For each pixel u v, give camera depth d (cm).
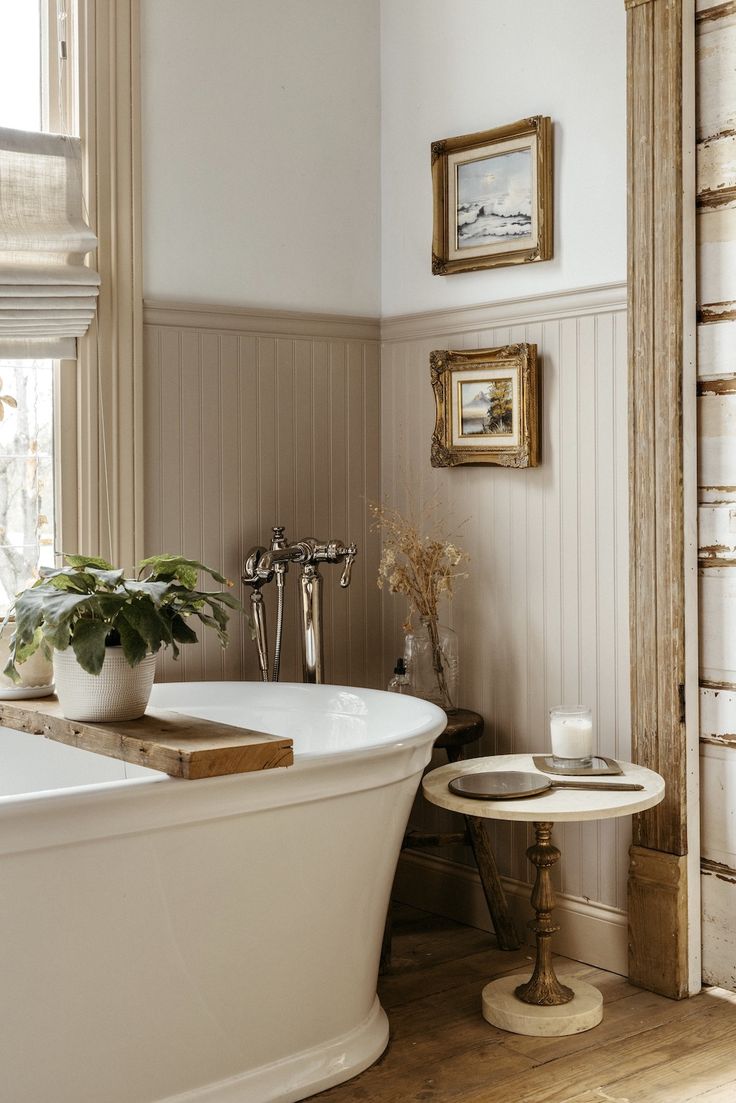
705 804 282
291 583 347
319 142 351
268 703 305
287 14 342
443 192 338
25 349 296
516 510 320
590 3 297
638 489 283
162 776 206
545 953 270
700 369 278
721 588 277
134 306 312
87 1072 207
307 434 350
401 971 299
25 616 229
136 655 225
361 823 237
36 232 292
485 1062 249
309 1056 238
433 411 347
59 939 198
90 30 304
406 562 357
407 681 324
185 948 215
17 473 304
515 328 320
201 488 328
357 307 362
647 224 278
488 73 326
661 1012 272
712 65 272
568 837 307
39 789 277
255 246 338
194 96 324
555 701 311
